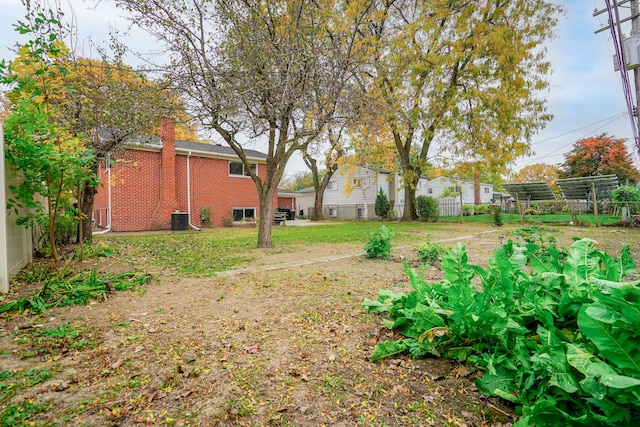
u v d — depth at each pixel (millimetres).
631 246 7062
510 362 1890
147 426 1564
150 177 13773
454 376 2039
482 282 2232
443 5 12883
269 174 7926
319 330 2756
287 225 17312
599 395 1330
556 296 2014
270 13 6566
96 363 2127
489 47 13242
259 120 6527
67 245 7141
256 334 2652
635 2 7445
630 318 1319
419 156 17766
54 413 1620
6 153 3850
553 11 12648
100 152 6648
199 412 1679
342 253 6969
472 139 14422
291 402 1785
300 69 6117
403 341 2391
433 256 5605
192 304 3387
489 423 1638
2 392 1768
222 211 16406
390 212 22000
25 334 2520
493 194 40844
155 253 6898
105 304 3326
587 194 17594
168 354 2273
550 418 1376
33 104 4410
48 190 4594
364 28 9859
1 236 3502
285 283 4281
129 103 6383
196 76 6270
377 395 1863
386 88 11977
